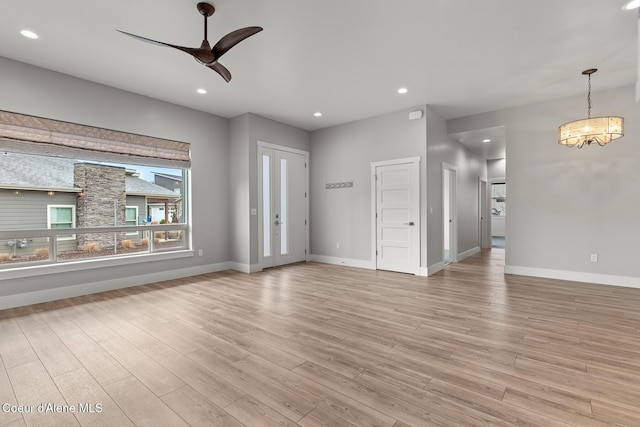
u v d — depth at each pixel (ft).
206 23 8.67
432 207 17.66
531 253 16.76
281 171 20.26
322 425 5.30
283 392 6.28
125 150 14.60
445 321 10.15
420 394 6.19
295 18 9.23
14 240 12.08
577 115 15.40
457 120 19.20
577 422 5.33
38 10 8.75
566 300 12.34
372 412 5.64
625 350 8.00
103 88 13.89
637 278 14.12
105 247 14.47
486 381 6.64
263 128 18.94
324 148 21.52
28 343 8.57
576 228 15.51
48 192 12.89
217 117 18.44
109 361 7.57
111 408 5.79
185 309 11.46
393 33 10.07
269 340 8.76
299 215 21.50
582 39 10.43
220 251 18.60
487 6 8.71
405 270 17.83
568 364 7.32
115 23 9.45
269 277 16.79
